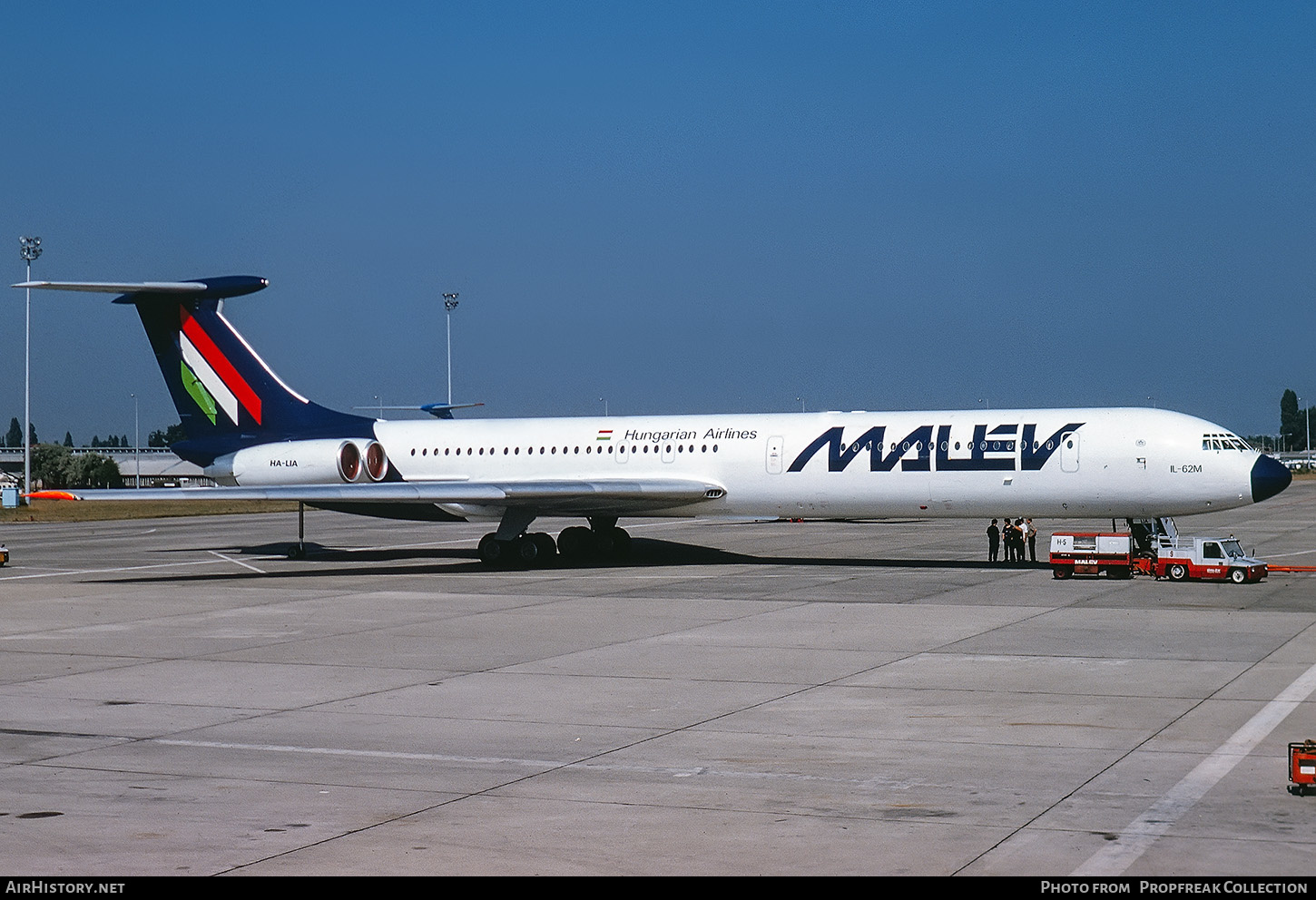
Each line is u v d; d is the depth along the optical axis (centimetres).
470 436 5659
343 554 6169
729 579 4600
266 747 2012
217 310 5850
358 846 1485
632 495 5047
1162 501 4534
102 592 4412
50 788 1764
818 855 1433
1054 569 4484
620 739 2038
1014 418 4791
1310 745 1658
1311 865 1377
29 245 10238
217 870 1397
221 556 6153
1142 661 2705
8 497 10981
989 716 2175
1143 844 1456
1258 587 4119
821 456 4981
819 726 2119
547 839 1505
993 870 1371
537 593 4206
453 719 2209
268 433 5862
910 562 5288
